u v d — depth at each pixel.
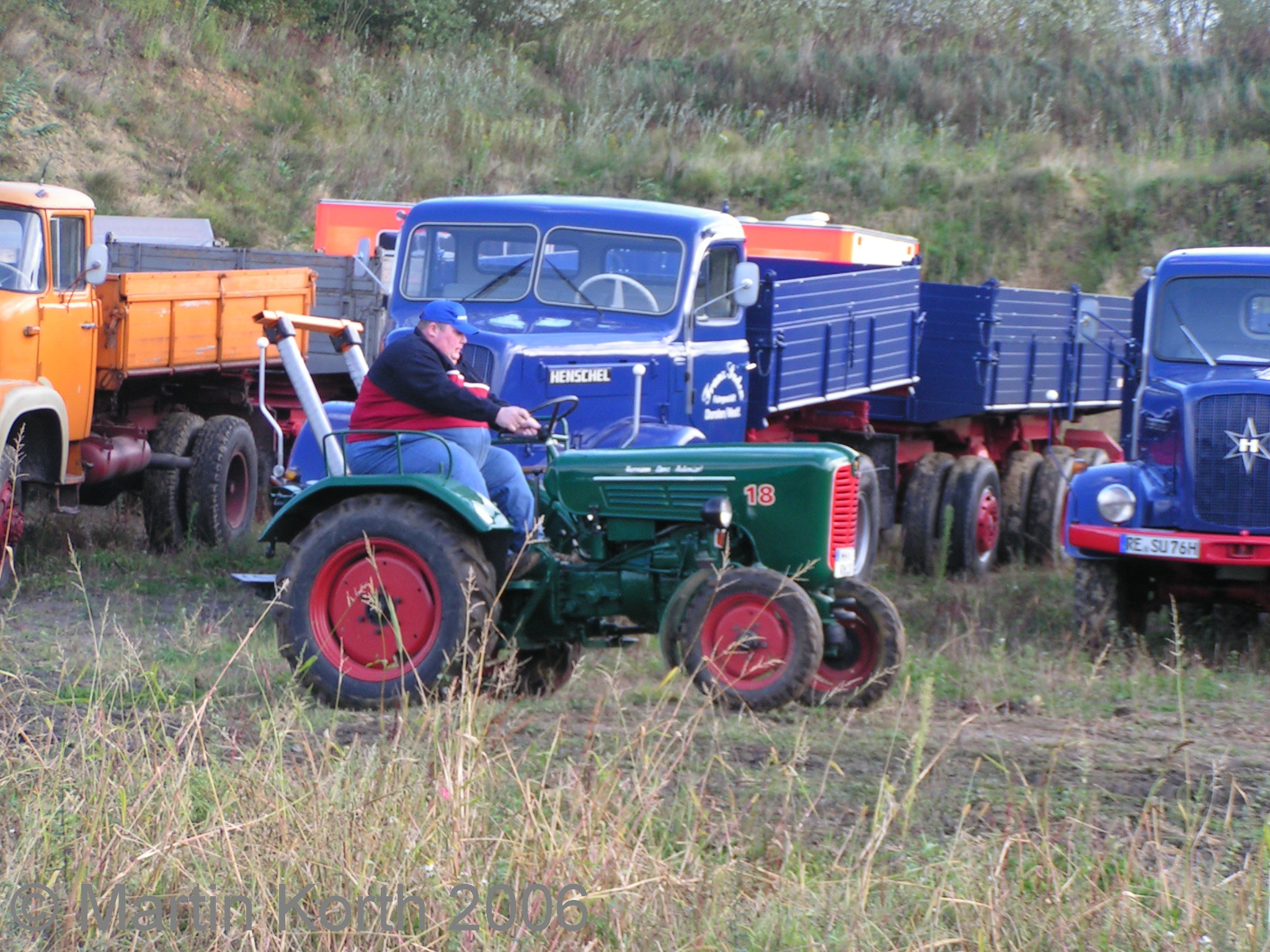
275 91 74.25
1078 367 40.59
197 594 28.00
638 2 89.44
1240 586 26.05
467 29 85.38
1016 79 81.38
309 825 11.38
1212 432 24.91
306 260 38.75
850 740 16.66
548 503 19.58
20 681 17.20
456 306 19.12
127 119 67.31
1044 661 23.20
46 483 28.83
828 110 79.38
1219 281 27.33
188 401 35.84
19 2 69.75
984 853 12.20
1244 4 85.81
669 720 13.98
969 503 35.47
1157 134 76.00
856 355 33.12
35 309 28.14
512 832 11.71
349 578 17.91
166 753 12.74
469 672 16.16
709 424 28.48
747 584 17.95
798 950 10.41
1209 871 12.32
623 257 28.17
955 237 66.75
